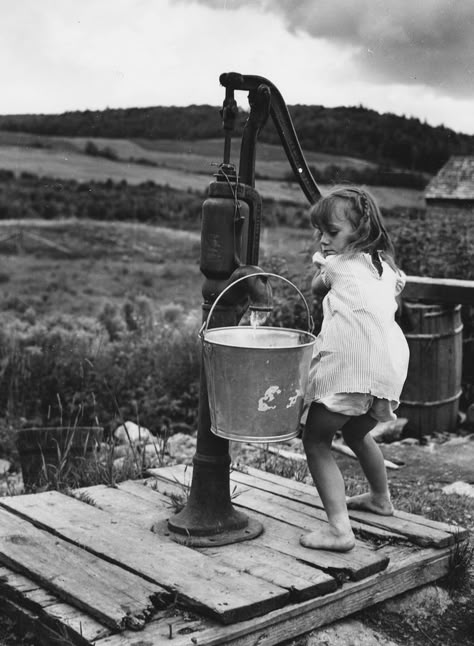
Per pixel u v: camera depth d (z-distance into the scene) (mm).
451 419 5625
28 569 2486
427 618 2693
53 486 3969
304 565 2574
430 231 7180
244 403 2486
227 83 2848
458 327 5566
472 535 3367
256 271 2771
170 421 5742
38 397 5980
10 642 2350
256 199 2914
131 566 2527
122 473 3875
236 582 2416
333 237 2818
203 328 2680
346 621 2557
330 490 2734
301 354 2492
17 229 8922
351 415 2660
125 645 2098
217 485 2883
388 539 2871
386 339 2670
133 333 7070
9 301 8477
